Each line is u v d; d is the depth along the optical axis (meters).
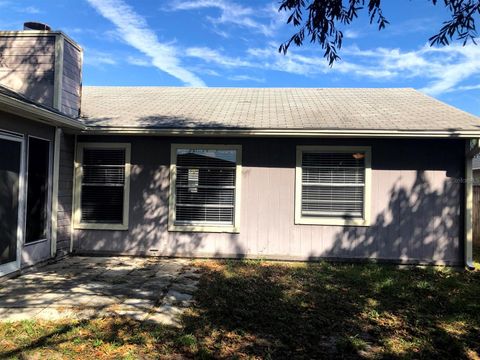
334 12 4.12
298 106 10.29
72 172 9.08
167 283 6.61
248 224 8.88
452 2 3.95
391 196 8.62
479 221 12.02
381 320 5.16
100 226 9.05
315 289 6.44
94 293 5.91
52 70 8.43
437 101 10.57
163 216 9.01
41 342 4.08
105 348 3.99
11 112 6.50
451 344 4.43
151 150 9.03
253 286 6.51
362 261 8.67
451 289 6.71
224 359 3.90
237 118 9.09
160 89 12.78
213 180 9.01
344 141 8.70
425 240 8.56
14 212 6.85
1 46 8.53
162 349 4.03
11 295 5.74
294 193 8.80
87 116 9.35
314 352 4.15
